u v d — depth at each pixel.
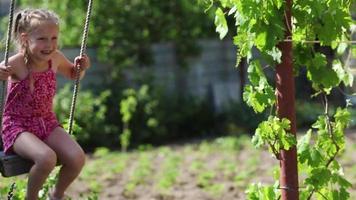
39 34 6.94
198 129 23.19
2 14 24.66
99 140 21.03
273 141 7.23
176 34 23.66
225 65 25.62
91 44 22.30
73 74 7.62
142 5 22.91
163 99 22.58
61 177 7.04
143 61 22.98
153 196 14.30
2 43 8.48
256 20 7.04
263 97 7.17
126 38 22.59
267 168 16.59
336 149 7.77
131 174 16.56
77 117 20.41
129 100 19.67
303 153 7.56
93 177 16.22
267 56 7.16
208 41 25.23
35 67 7.19
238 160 17.92
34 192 6.87
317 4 7.23
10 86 7.17
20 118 7.12
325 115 7.84
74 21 21.97
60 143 7.07
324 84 7.68
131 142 21.70
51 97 7.32
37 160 6.80
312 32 7.35
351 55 8.55
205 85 24.97
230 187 14.56
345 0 7.50
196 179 15.77
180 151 19.89
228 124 23.38
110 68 22.55
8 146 7.07
